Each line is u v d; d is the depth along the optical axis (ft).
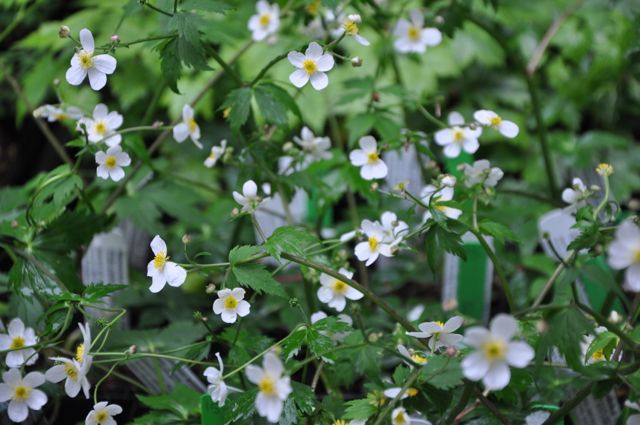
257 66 3.85
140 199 3.23
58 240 2.93
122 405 3.09
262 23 3.19
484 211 3.15
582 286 2.97
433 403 2.64
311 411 2.67
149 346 2.99
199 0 2.83
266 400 2.52
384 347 2.69
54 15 4.36
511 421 2.73
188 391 2.87
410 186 3.34
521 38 4.19
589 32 4.11
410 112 3.71
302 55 2.75
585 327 2.57
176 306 3.28
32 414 2.88
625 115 4.40
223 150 3.01
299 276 3.31
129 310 3.27
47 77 3.80
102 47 2.74
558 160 3.88
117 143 2.91
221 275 3.34
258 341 2.77
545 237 2.63
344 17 3.20
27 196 3.14
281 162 3.25
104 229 3.08
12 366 2.73
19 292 2.87
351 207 3.30
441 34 3.18
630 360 2.83
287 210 3.12
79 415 3.07
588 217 2.68
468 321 2.95
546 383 2.81
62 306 2.73
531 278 3.37
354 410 2.66
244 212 2.72
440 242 2.70
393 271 3.38
